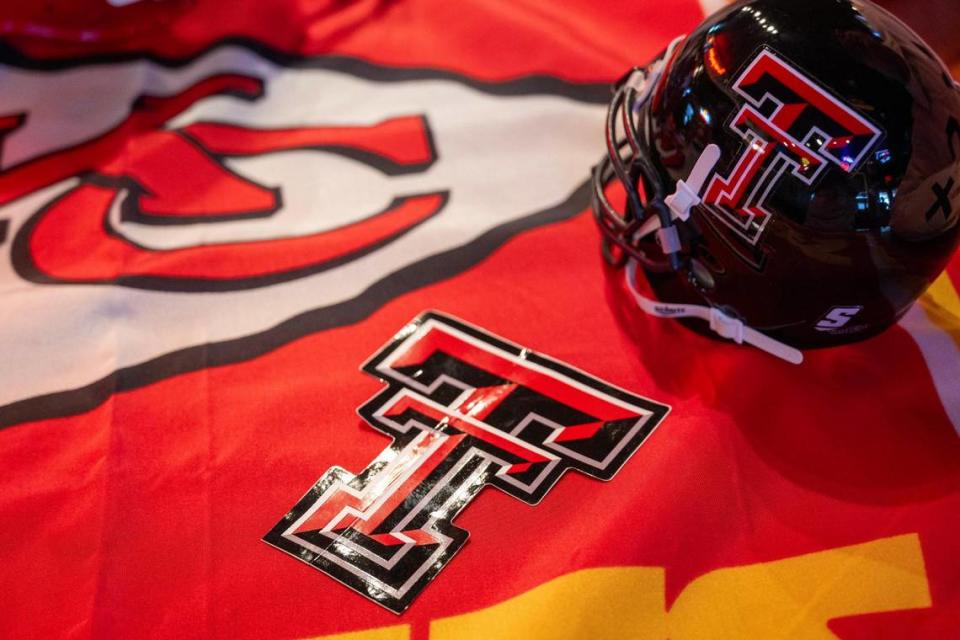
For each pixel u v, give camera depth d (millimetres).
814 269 814
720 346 951
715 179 825
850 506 821
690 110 836
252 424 896
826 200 782
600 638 733
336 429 889
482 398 910
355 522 817
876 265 808
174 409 914
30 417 916
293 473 855
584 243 1068
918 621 745
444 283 1031
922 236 801
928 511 812
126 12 1293
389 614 757
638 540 782
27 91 1263
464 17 1362
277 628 752
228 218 1121
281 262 1064
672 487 819
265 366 953
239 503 835
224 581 781
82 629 758
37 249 1086
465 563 787
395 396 915
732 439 863
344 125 1244
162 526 821
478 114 1241
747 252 837
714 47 833
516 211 1116
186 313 1010
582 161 1178
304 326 991
